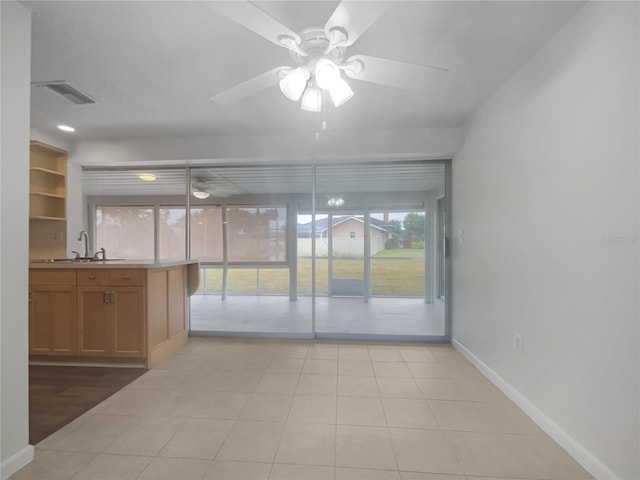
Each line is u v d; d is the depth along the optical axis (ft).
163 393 7.77
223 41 6.06
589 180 5.12
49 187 11.89
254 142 11.45
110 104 8.84
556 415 5.90
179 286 11.44
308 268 14.21
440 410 6.95
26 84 5.14
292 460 5.32
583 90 5.23
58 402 7.34
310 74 5.27
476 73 7.27
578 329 5.36
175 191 14.24
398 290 13.28
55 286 9.59
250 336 12.51
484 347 8.93
